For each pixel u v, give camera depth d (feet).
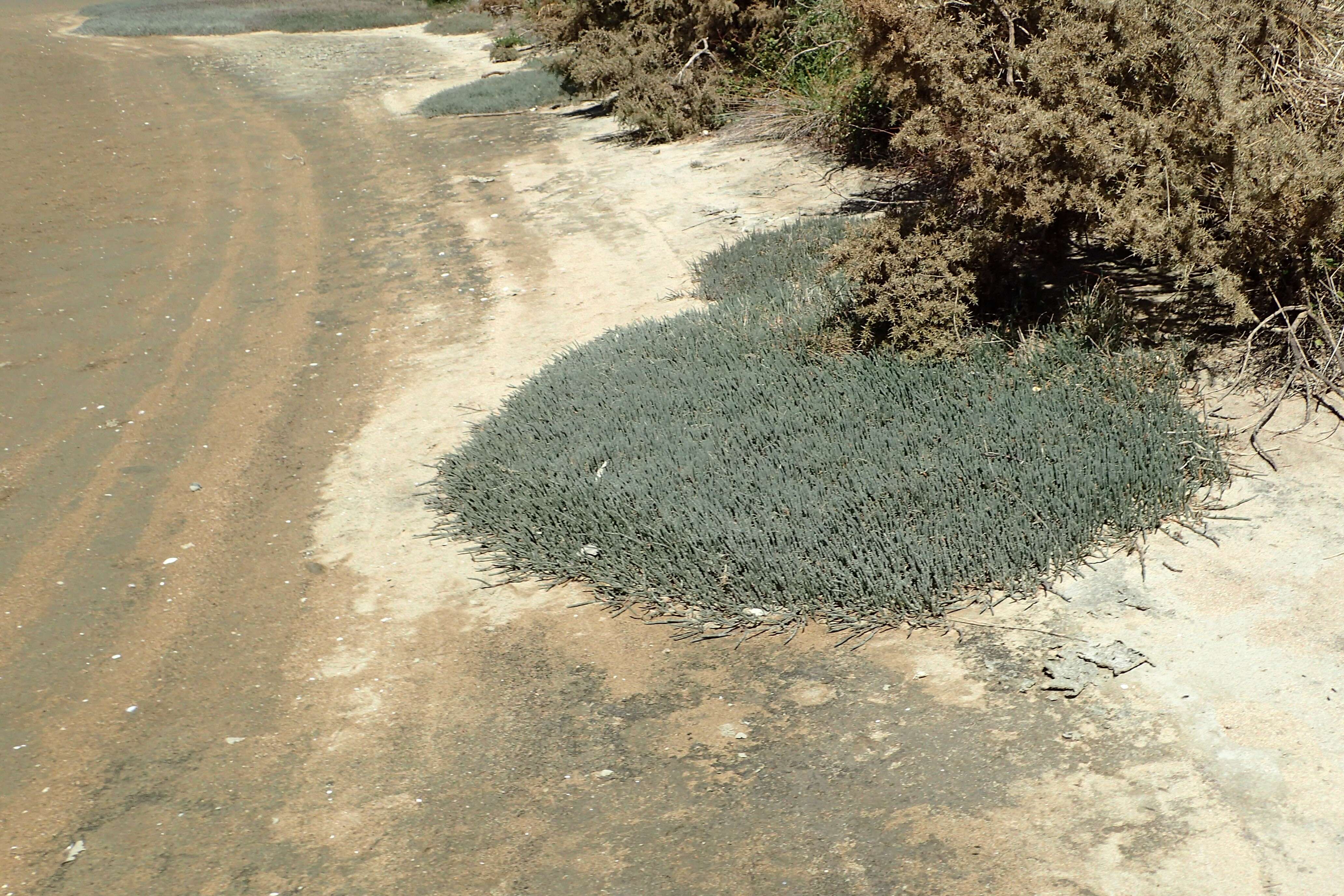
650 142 49.73
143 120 70.64
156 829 13.42
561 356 26.35
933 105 23.08
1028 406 18.88
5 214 48.06
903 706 13.69
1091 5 21.08
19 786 14.51
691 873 11.62
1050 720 13.02
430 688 15.57
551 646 16.15
